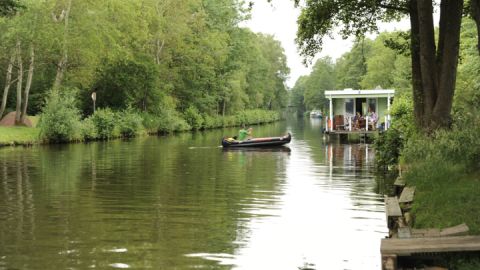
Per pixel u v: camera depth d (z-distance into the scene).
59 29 39.41
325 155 28.75
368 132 39.75
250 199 14.88
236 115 78.62
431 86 16.06
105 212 12.96
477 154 11.91
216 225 11.66
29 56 40.81
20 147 33.41
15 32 36.09
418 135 16.09
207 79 68.00
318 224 11.80
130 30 49.75
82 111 46.25
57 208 13.43
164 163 24.25
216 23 72.31
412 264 7.52
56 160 25.31
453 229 8.20
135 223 11.80
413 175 12.77
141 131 49.41
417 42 17.28
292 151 31.44
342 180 18.77
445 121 15.56
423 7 15.98
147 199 14.77
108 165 23.23
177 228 11.38
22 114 40.25
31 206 13.67
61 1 40.56
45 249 9.70
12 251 9.56
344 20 19.86
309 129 65.12
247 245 10.08
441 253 7.44
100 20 42.91
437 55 16.42
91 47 41.94
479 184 10.00
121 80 49.56
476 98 27.44
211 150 32.09
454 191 9.94
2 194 15.45
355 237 10.70
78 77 44.12
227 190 16.44
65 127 37.19
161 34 58.72
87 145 35.84
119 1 45.91
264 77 101.88
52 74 46.97
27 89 40.25
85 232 10.96
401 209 10.55
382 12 20.23
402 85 52.81
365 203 14.30
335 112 44.28
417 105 17.38
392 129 21.23
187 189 16.55
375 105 42.94
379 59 64.88
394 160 21.00
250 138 35.00
